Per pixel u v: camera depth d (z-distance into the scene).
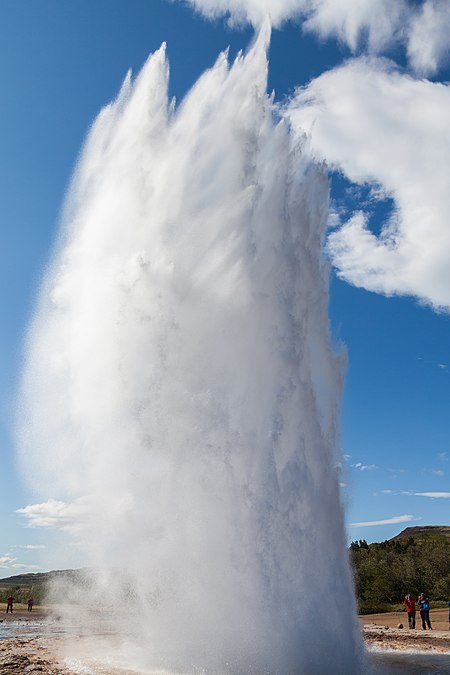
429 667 20.36
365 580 75.00
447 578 73.06
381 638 31.38
